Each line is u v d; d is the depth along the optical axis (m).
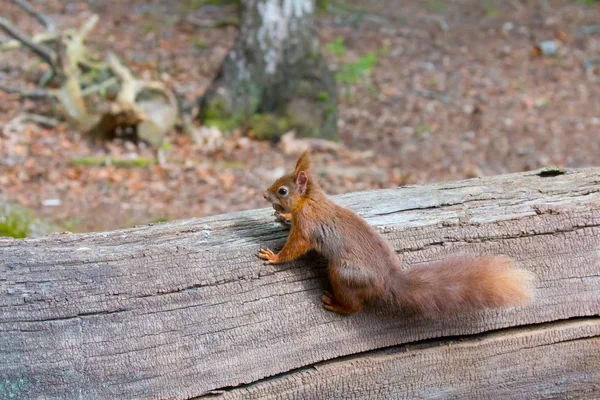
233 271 2.76
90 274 2.72
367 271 2.74
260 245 2.79
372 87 8.23
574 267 2.88
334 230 2.75
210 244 2.78
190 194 5.31
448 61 9.14
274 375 2.79
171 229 2.82
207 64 8.52
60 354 2.71
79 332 2.71
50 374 2.70
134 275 2.73
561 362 2.88
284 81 6.72
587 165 6.24
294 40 6.69
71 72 6.62
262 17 6.66
